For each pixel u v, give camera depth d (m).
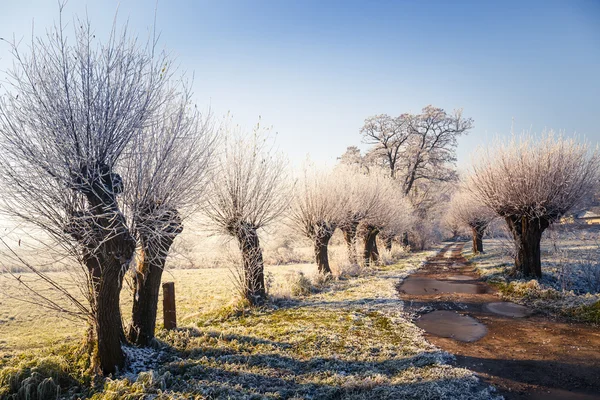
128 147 6.84
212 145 8.70
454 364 7.71
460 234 66.38
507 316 11.52
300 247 31.94
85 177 6.36
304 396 6.25
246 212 12.65
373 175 28.44
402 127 42.81
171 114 7.30
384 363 7.81
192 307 14.77
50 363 6.70
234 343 8.89
